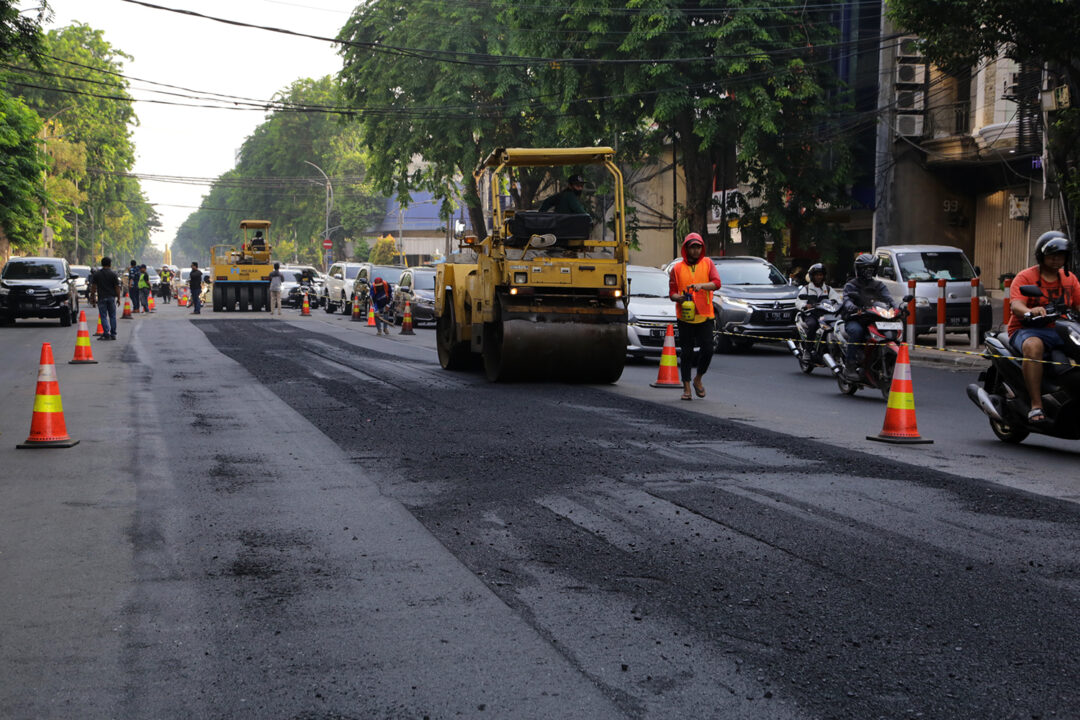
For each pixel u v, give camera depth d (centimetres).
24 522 730
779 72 3359
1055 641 489
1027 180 3325
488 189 1784
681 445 1038
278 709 417
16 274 3512
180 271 7612
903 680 443
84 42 9275
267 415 1270
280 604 548
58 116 8619
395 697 427
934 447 1055
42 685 442
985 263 3641
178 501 795
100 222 10206
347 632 505
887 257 2675
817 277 1916
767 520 723
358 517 741
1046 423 994
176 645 489
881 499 790
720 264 2570
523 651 478
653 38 3362
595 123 3738
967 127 3503
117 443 1066
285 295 5800
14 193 5050
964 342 2638
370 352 2317
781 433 1132
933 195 3669
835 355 1578
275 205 11375
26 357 2170
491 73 4784
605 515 741
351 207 11144
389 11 5222
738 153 3622
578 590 570
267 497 808
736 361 2209
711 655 472
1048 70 2316
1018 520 726
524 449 1015
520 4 3681
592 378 1672
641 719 405
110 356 2166
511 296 1620
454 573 603
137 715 412
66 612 537
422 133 4997
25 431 1158
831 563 620
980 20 2023
